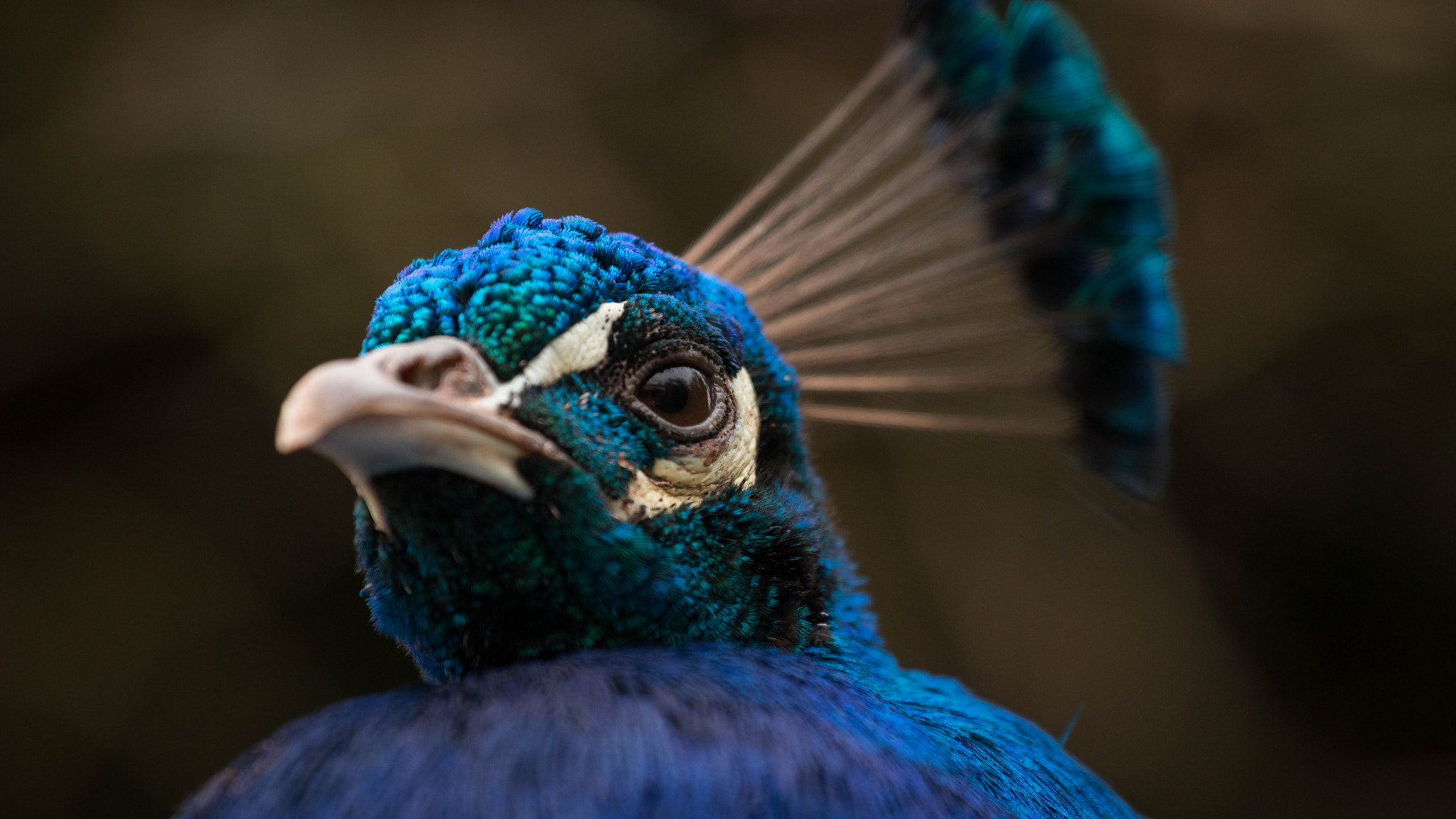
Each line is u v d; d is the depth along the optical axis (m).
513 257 3.47
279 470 11.23
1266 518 12.25
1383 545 12.17
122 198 11.21
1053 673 11.42
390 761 2.75
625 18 12.44
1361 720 12.18
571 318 3.44
